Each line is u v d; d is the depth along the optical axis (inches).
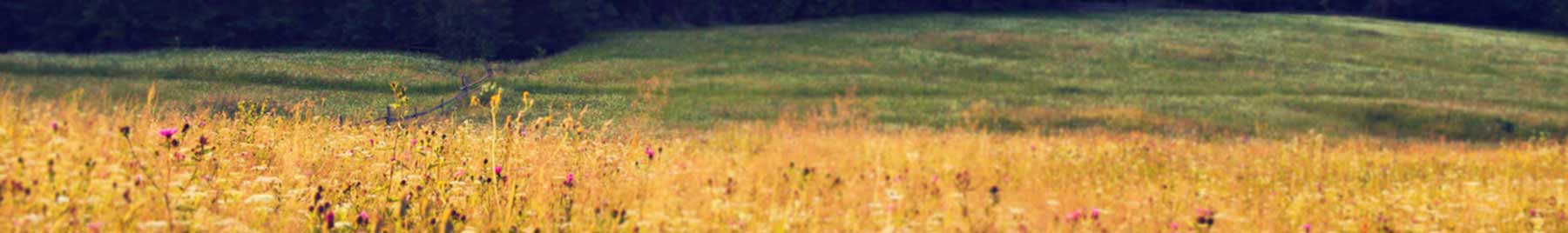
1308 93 1314.0
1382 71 1540.4
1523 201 282.5
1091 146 491.5
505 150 210.2
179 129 199.6
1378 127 1077.1
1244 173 392.5
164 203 148.9
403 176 201.2
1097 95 1275.8
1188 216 225.9
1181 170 412.8
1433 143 879.1
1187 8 2694.4
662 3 1737.2
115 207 140.1
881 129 850.8
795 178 240.1
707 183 213.3
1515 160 494.9
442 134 232.1
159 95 283.6
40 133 164.6
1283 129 1034.7
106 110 197.5
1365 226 226.4
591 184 208.2
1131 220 213.2
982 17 2241.6
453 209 179.8
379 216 164.4
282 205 173.8
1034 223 198.8
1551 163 485.7
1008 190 278.2
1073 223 192.1
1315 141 674.2
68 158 149.9
